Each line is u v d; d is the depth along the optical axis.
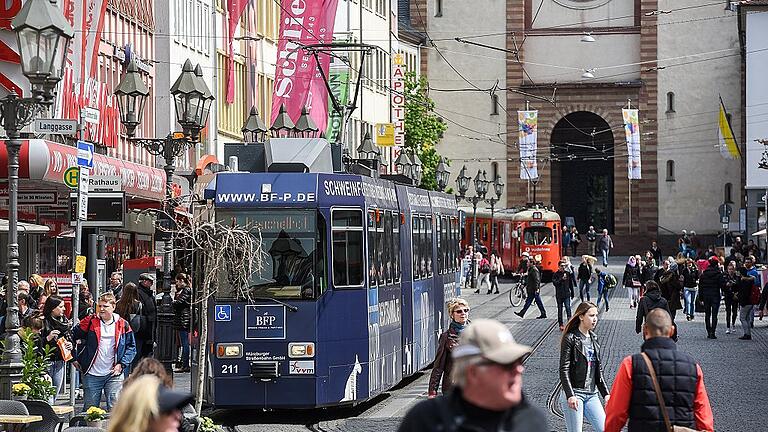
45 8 48.88
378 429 58.19
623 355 93.62
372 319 63.97
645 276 148.12
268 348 60.81
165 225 73.25
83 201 60.19
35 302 69.81
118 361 55.44
